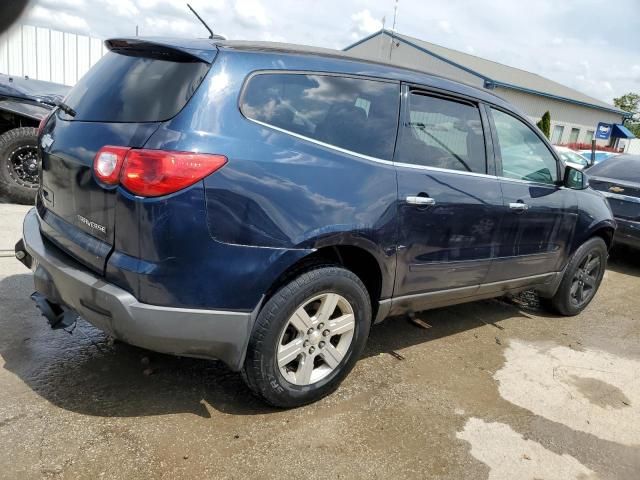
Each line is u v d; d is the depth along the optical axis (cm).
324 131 271
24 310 355
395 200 289
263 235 242
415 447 264
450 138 334
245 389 296
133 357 313
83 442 238
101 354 313
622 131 3192
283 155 250
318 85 273
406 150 305
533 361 379
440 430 281
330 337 285
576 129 3125
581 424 304
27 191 609
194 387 291
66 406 262
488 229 352
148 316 228
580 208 440
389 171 290
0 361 293
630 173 705
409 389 318
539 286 441
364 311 293
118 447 238
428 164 316
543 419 304
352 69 289
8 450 228
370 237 279
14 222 540
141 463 230
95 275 240
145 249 225
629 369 385
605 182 681
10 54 977
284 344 269
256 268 242
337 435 266
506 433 286
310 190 255
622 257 759
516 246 383
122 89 253
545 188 403
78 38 1054
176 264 227
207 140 229
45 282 263
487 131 359
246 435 257
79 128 255
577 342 424
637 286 619
